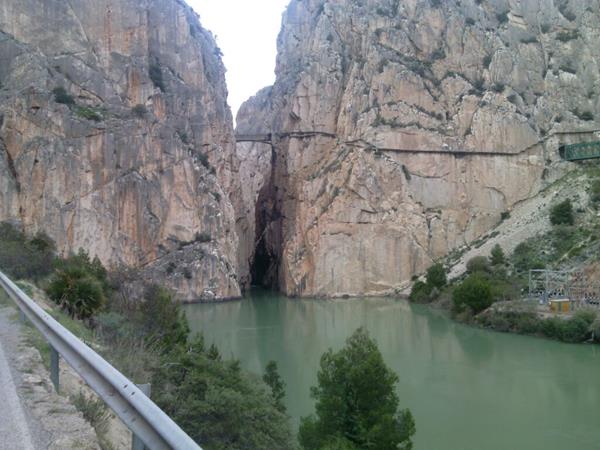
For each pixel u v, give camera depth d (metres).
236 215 134.12
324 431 26.47
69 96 105.06
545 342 63.31
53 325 10.25
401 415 27.48
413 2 137.88
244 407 23.48
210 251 111.25
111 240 101.81
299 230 126.44
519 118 127.25
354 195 123.31
